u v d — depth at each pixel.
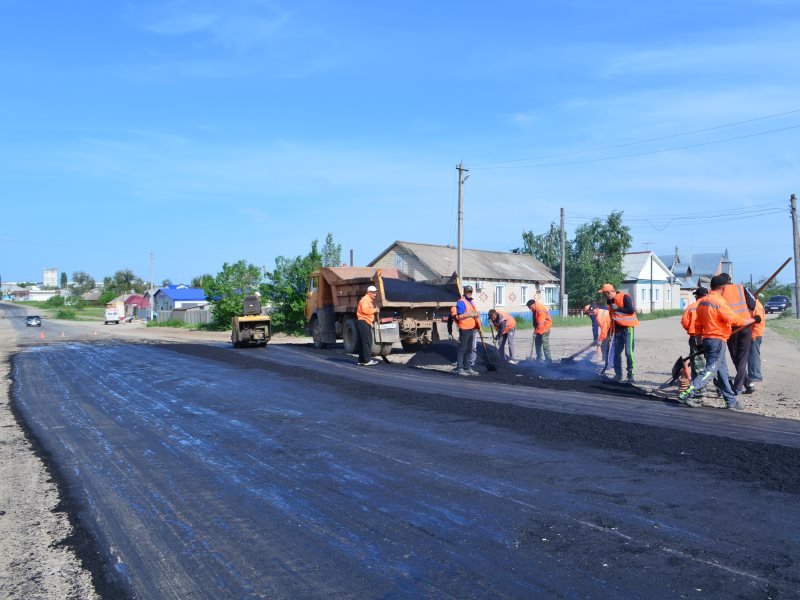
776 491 5.24
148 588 3.94
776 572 3.81
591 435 7.27
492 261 44.09
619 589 3.65
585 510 4.94
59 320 86.38
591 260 46.50
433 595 3.67
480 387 11.23
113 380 14.08
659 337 22.36
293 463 6.59
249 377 13.54
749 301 10.58
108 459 7.10
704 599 3.51
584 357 15.44
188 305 74.00
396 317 16.30
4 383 14.43
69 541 4.74
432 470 6.16
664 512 4.85
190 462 6.81
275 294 33.84
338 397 10.57
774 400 9.30
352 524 4.82
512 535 4.50
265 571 4.08
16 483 6.29
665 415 8.34
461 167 29.61
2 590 3.98
